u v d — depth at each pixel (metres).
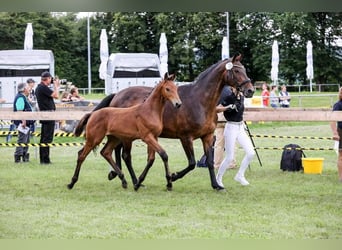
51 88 16.61
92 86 53.50
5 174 13.38
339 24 46.75
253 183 12.05
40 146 14.56
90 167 14.66
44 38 50.94
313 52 46.50
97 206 9.77
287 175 13.15
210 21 47.56
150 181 12.43
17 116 14.05
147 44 50.41
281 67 46.97
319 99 34.38
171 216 8.98
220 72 10.85
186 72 49.06
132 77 30.48
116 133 11.06
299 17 45.78
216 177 11.49
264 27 47.47
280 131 23.80
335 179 12.57
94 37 52.62
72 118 14.07
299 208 9.50
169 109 11.14
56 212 9.30
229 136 11.17
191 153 11.10
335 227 8.24
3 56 27.42
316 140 21.05
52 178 12.79
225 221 8.62
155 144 10.86
